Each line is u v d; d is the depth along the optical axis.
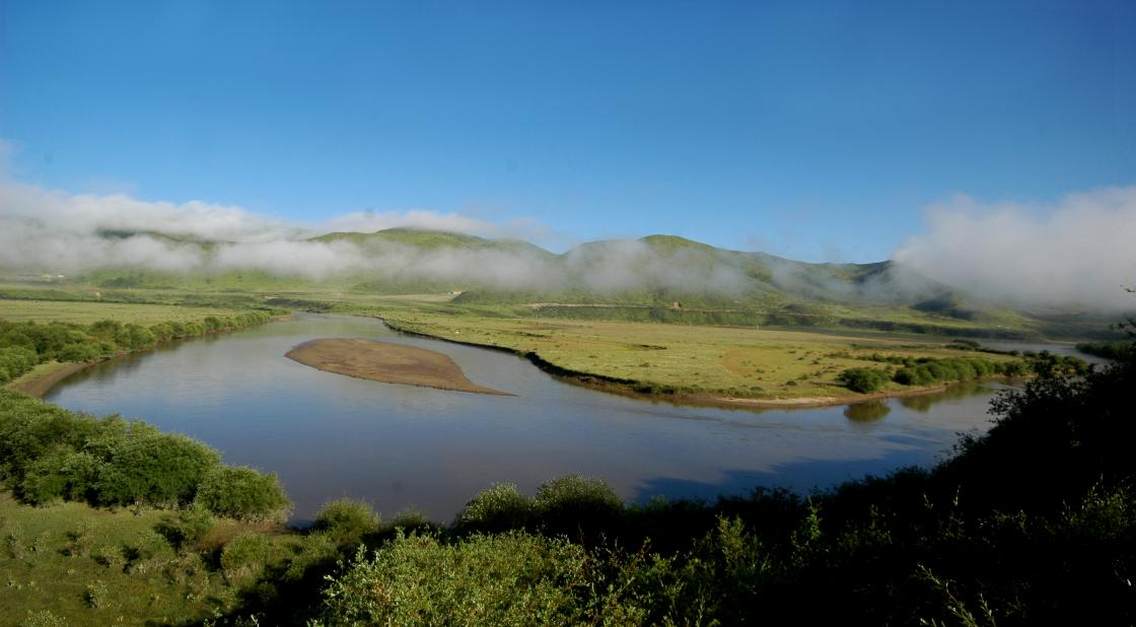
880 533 11.48
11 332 75.62
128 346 92.56
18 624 16.48
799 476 42.44
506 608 9.93
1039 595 8.05
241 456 40.59
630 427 55.59
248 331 140.38
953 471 20.97
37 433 30.06
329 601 10.56
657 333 173.25
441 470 39.41
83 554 21.06
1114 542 8.51
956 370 95.44
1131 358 18.08
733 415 64.19
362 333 147.00
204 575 20.03
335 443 44.91
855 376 83.75
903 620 8.55
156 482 26.50
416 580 10.11
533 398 68.75
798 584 10.43
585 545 19.39
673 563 13.25
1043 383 20.09
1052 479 16.16
